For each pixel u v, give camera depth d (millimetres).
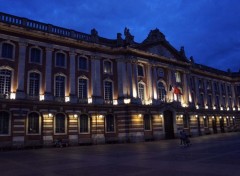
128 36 41875
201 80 59531
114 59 41375
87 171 13016
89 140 36156
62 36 35281
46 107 32625
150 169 12961
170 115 45688
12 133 29609
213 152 19766
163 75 46812
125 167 13914
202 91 58906
